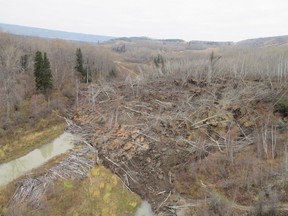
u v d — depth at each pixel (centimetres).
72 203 2694
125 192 2945
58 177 3028
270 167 2892
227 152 3256
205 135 3694
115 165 3303
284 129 3566
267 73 4662
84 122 4556
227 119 3838
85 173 3152
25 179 2997
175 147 3488
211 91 4522
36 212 2533
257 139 3397
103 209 2681
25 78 5700
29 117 4578
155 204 2845
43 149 3872
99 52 9819
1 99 4725
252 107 3994
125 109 4462
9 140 4016
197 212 2584
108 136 3859
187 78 5116
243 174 2878
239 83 4612
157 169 3238
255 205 2477
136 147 3497
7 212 2512
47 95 5262
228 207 2523
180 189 2964
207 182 2955
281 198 2562
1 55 6072
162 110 4247
